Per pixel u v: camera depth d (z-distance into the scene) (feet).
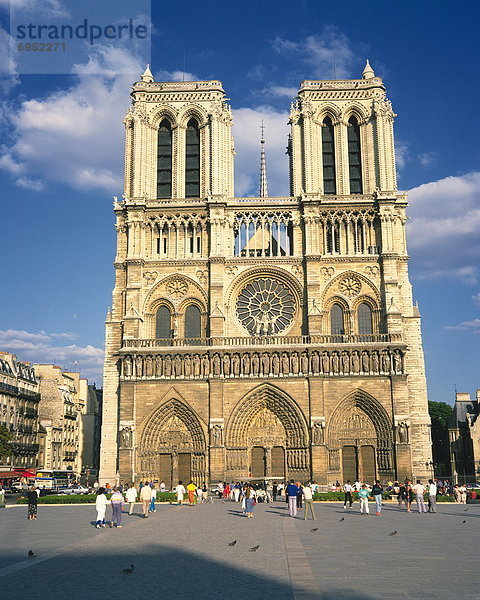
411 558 102.83
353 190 364.38
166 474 328.49
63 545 123.75
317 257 345.10
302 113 364.79
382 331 339.57
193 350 332.19
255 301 348.79
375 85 368.07
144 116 369.30
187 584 82.79
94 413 590.55
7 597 75.72
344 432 327.06
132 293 344.90
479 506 250.16
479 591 76.74
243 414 328.90
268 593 76.43
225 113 370.32
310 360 329.52
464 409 480.23
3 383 419.74
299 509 231.09
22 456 443.32
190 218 355.97
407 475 315.78
